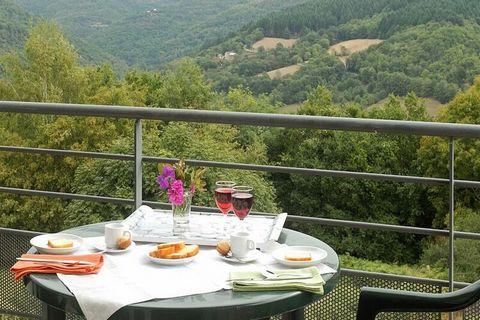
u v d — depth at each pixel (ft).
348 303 9.84
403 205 51.88
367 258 51.62
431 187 52.70
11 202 65.51
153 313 5.67
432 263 49.78
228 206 7.78
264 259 6.99
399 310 6.77
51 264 6.60
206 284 6.23
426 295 6.72
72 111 11.08
